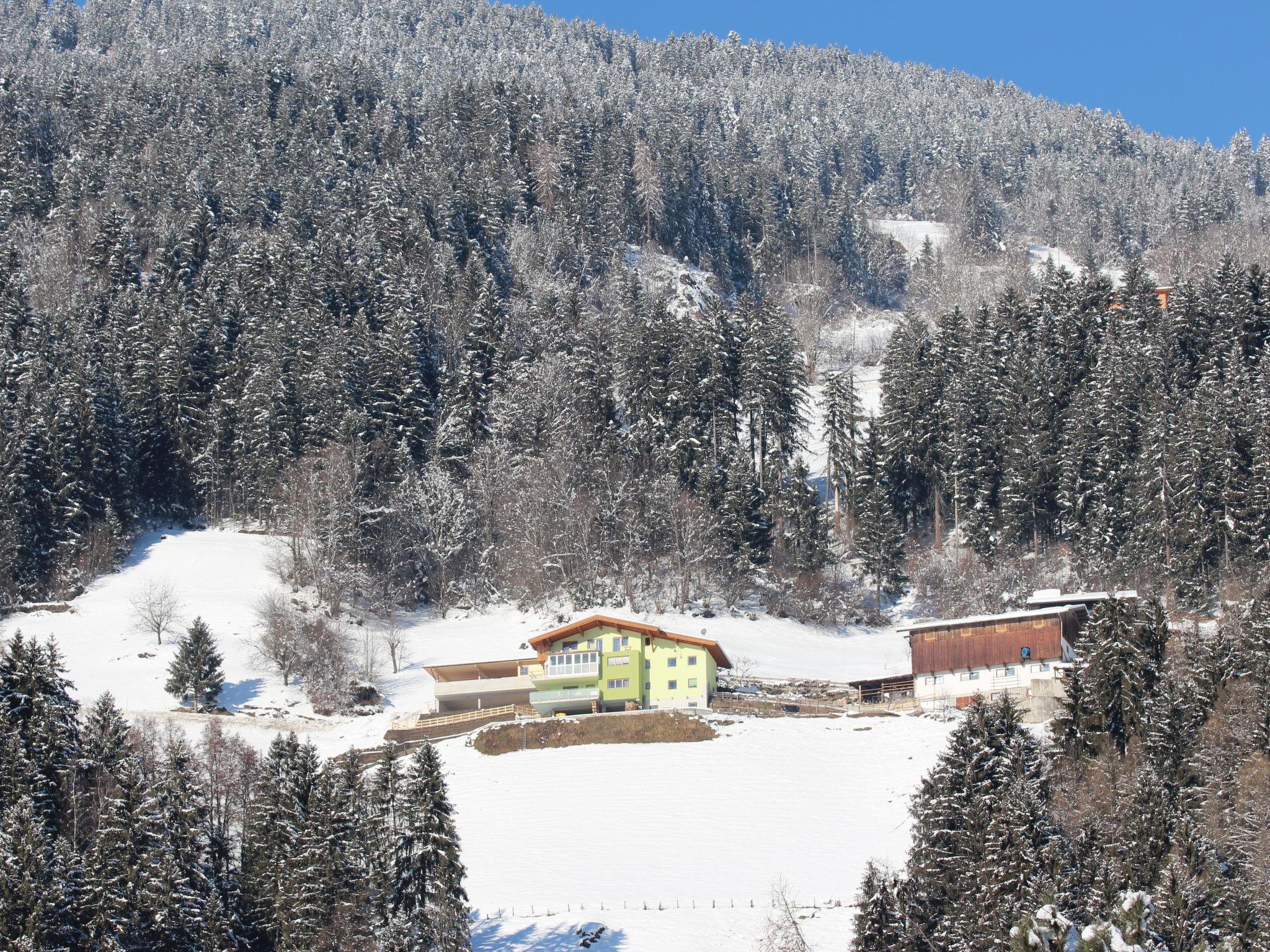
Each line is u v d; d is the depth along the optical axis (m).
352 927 55.09
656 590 119.88
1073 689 65.81
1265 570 101.81
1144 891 48.19
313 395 136.00
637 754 82.19
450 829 57.72
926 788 59.41
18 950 50.59
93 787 61.97
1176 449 110.31
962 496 128.50
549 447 133.50
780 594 121.19
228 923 55.28
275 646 102.00
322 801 58.34
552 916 61.34
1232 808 56.81
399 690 101.69
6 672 66.88
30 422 123.94
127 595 114.00
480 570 124.12
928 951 51.47
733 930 59.12
